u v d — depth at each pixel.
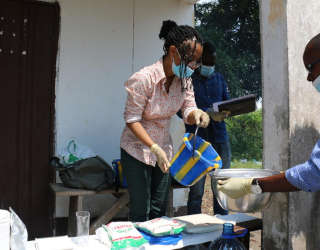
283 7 1.95
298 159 1.96
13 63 3.65
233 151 11.29
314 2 2.01
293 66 1.94
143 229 1.78
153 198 2.43
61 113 3.82
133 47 4.14
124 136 2.37
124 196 3.37
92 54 3.94
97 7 3.95
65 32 3.82
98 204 3.96
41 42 3.75
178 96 2.31
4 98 3.62
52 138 3.79
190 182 1.97
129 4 4.10
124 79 4.10
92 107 3.95
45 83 3.77
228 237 1.60
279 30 1.98
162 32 3.07
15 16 3.64
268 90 2.07
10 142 3.65
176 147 4.33
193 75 3.44
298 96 1.95
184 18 4.39
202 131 3.39
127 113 2.21
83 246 1.60
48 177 3.78
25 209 3.70
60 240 1.62
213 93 3.47
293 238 1.93
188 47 2.04
